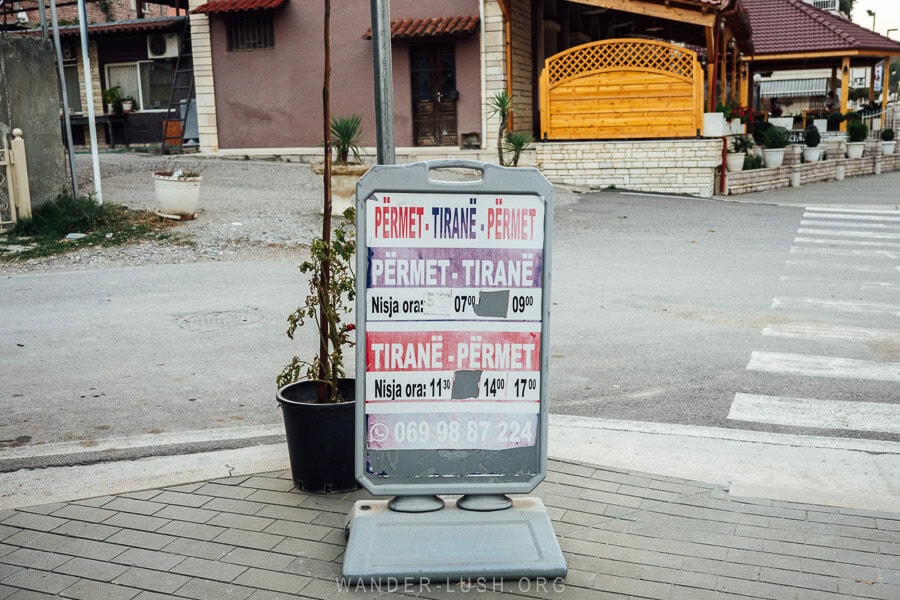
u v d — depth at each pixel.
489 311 3.91
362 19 21.88
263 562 3.87
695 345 7.95
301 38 22.42
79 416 6.11
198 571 3.79
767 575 3.76
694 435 5.65
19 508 4.45
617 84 19.72
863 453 5.34
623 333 8.40
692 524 4.26
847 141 29.20
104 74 27.55
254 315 9.11
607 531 4.19
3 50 13.75
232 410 6.24
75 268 11.76
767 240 14.08
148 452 5.37
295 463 4.61
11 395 6.61
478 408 3.94
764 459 5.23
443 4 21.28
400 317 3.88
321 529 4.18
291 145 23.02
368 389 3.89
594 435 5.64
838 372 7.12
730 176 20.25
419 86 21.73
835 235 14.56
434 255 3.87
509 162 20.70
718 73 28.97
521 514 3.96
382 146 4.66
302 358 7.55
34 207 14.25
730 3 18.67
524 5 22.16
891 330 8.48
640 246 13.52
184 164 21.72
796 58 32.25
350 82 22.23
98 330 8.55
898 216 16.83
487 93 21.08
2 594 3.60
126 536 4.13
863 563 3.87
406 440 3.92
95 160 14.66
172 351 7.81
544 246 3.89
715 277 11.16
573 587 3.67
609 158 19.86
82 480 4.92
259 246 13.09
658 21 24.44
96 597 3.57
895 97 45.16
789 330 8.48
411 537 3.82
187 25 25.62
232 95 23.31
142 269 11.61
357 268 3.83
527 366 3.94
